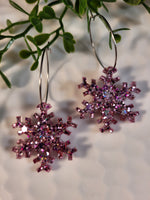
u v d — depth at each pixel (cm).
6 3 21
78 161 19
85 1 16
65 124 18
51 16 18
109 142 19
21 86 19
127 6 21
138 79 20
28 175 18
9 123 19
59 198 18
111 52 20
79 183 18
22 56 18
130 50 20
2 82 19
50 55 20
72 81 20
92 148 19
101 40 20
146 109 19
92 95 19
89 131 19
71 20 20
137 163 18
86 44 20
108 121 19
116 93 19
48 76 20
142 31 20
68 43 18
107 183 18
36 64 18
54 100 19
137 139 19
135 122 19
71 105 19
